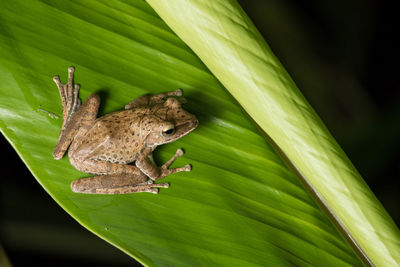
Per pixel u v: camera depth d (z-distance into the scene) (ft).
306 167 2.01
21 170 2.30
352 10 2.46
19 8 2.11
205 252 2.06
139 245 2.05
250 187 2.12
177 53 2.18
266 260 2.07
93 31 2.15
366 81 2.48
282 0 2.45
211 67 2.04
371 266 2.07
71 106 2.13
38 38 2.11
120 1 2.17
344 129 2.41
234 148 2.15
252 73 2.00
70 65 2.13
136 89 2.18
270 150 2.14
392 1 2.45
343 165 2.00
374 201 2.00
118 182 2.13
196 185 2.13
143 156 2.16
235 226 2.09
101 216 2.07
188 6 1.99
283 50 2.45
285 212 2.10
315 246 2.09
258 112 2.02
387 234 2.00
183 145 2.17
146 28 2.17
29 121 2.08
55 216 2.29
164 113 2.17
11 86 2.08
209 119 2.17
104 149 2.15
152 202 2.11
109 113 2.18
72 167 2.11
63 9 2.14
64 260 2.29
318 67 2.45
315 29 2.46
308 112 2.00
